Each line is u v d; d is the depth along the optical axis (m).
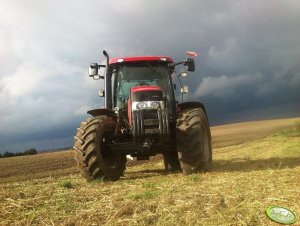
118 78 8.42
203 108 8.26
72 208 4.47
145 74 8.41
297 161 8.36
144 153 8.05
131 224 3.73
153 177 7.46
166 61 8.45
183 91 8.65
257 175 6.21
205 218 3.81
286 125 35.16
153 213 3.98
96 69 8.45
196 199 4.39
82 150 7.12
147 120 7.04
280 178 5.71
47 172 11.12
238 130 36.31
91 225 3.79
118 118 7.79
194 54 8.62
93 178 7.19
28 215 4.28
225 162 9.66
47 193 5.65
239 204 4.21
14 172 11.84
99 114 7.90
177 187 5.38
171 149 7.95
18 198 5.36
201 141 7.29
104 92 8.61
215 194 4.64
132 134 7.18
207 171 7.42
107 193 5.34
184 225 3.67
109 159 7.57
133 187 5.75
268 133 25.41
